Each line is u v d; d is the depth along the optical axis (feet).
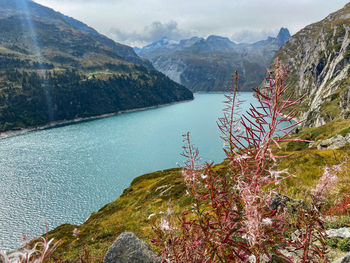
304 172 50.26
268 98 5.08
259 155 5.31
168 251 7.20
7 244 229.25
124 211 97.30
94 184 374.84
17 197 333.42
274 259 5.87
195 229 7.34
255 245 5.28
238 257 5.53
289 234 9.68
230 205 6.36
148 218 58.85
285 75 4.91
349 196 17.10
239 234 5.99
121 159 485.97
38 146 597.93
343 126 177.47
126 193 154.92
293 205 12.87
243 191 5.32
